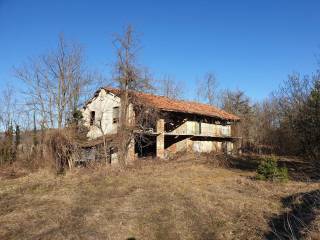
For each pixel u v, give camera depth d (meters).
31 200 14.34
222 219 11.12
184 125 34.50
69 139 27.00
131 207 12.69
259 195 14.75
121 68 25.91
